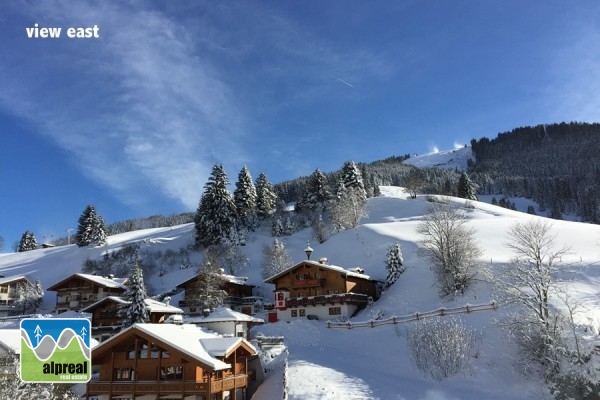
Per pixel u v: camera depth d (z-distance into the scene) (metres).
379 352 41.88
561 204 189.88
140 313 49.53
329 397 29.83
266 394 33.50
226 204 102.62
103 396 31.84
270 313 63.25
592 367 28.89
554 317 34.41
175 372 31.36
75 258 116.88
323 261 63.97
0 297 87.00
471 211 108.12
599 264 50.78
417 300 54.22
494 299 44.19
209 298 67.12
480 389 33.06
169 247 109.25
